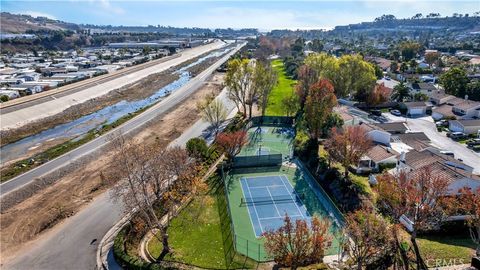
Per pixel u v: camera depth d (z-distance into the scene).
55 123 88.44
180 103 103.06
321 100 63.69
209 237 41.28
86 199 49.38
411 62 148.00
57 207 47.25
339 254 37.31
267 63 138.25
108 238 40.66
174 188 46.59
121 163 42.16
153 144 65.75
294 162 64.25
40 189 52.41
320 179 56.09
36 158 64.44
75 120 92.00
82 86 122.75
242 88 92.81
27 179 55.00
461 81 100.50
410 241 37.47
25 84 125.75
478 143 68.44
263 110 87.81
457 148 67.44
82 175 56.81
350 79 95.31
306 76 90.06
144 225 39.84
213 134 76.38
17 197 49.72
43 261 36.91
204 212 46.72
